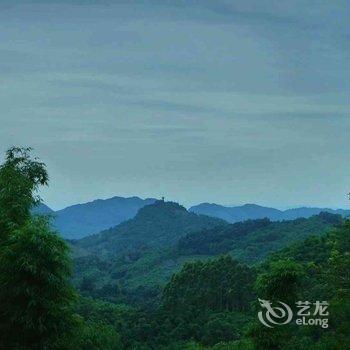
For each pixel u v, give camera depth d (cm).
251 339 2227
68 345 1372
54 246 1309
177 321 8550
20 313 1294
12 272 1296
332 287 2330
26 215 1494
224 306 9306
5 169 1570
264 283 2156
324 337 2375
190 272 10644
